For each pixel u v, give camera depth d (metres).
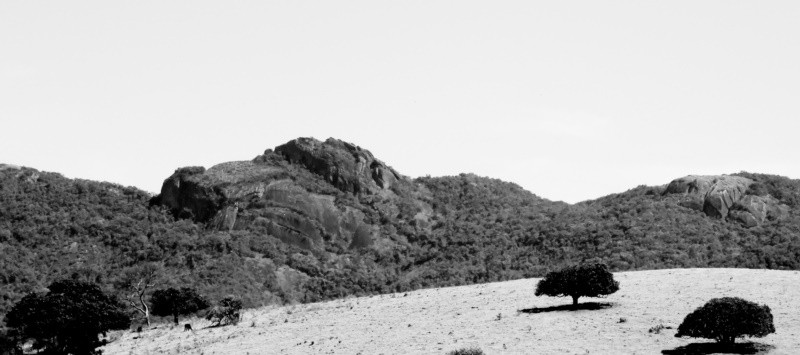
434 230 174.88
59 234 148.00
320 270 147.38
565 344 47.03
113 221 155.12
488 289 73.12
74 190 167.50
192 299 83.94
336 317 66.94
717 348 43.75
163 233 150.38
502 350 46.69
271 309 81.81
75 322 64.44
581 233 149.88
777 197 150.12
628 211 155.25
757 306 43.56
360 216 170.00
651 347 44.94
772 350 42.72
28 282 125.31
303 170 180.62
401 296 77.25
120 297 111.19
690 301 55.94
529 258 148.00
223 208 159.62
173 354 58.56
